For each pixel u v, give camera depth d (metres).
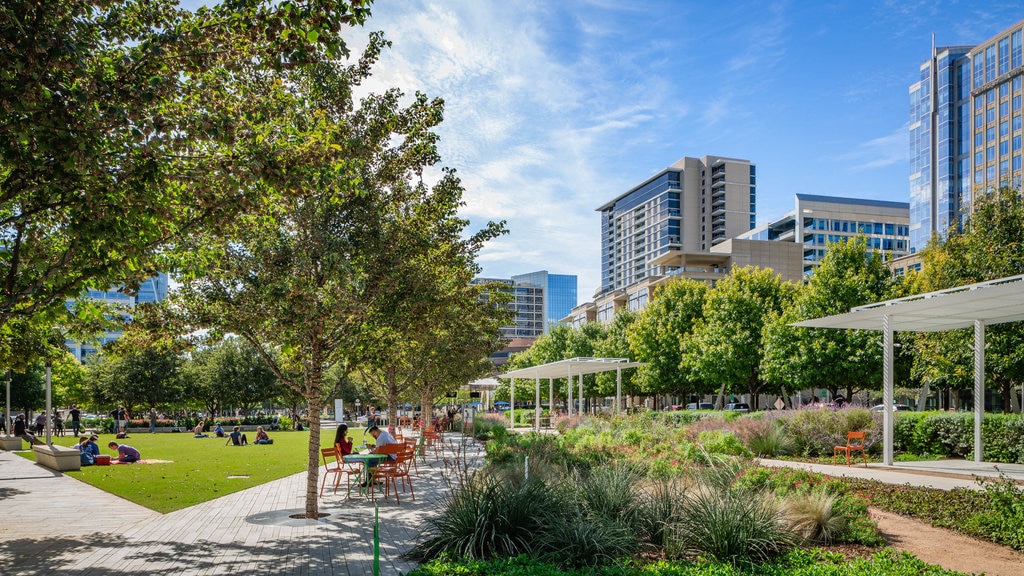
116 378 45.41
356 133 10.57
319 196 9.69
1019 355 19.59
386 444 13.16
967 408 46.78
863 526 8.27
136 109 6.21
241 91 7.96
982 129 94.69
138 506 11.97
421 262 12.16
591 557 6.94
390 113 11.07
